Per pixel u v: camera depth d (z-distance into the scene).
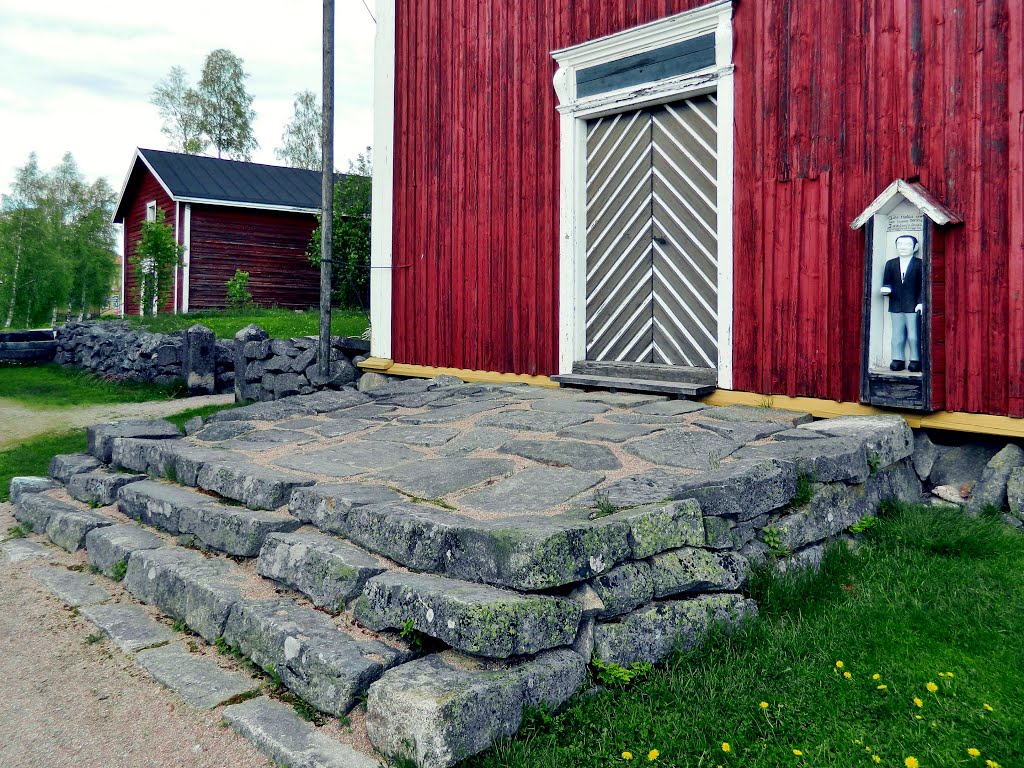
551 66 7.50
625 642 3.14
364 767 2.67
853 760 2.62
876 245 5.20
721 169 6.27
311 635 3.31
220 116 43.84
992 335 4.87
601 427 5.28
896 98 5.29
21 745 2.99
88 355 15.23
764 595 3.73
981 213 4.91
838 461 4.34
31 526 5.93
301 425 6.50
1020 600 3.64
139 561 4.49
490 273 8.08
